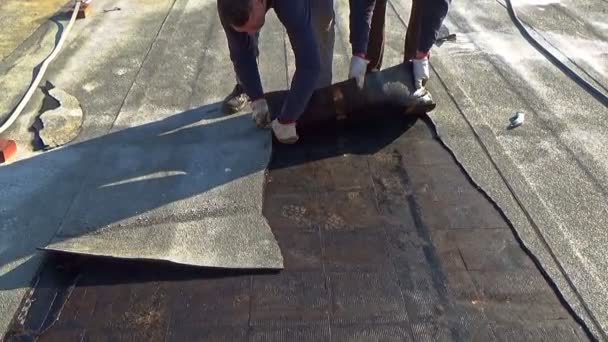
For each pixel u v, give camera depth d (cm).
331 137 252
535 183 223
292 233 201
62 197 217
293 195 219
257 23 178
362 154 242
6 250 194
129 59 318
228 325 168
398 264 189
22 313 173
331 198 218
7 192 219
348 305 174
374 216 209
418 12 249
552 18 367
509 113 268
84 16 368
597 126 258
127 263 189
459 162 235
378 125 260
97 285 182
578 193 218
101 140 250
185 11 382
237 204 214
